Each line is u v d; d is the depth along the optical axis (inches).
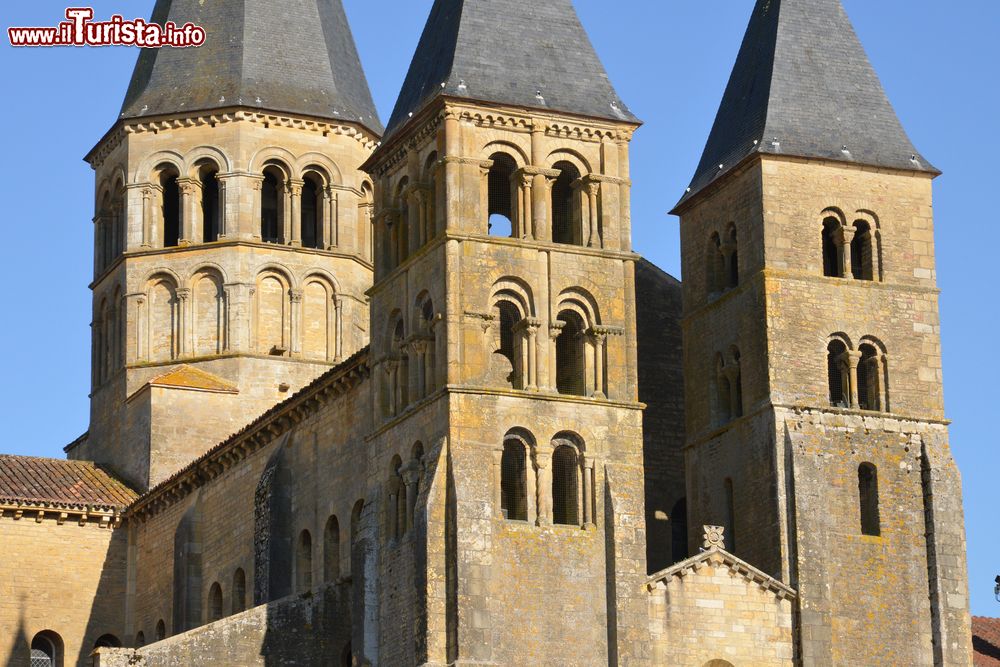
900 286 3656.5
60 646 4419.3
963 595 3533.5
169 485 4291.3
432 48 3590.1
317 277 4692.4
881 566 3511.3
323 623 3550.7
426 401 3348.9
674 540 3885.3
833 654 3435.0
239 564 4005.9
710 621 3371.1
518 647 3230.8
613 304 3430.1
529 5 3572.8
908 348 3636.8
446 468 3267.7
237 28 4817.9
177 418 4534.9
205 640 3479.3
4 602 4379.9
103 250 4889.3
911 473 3577.8
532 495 3307.1
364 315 4741.6
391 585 3383.4
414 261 3452.3
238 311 4621.1
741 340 3651.6
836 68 3774.6
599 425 3368.6
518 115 3437.5
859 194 3673.7
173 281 4677.7
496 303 3378.4
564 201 3528.5
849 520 3516.2
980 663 4224.9
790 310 3595.0
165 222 4776.1
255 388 4591.5
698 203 3823.8
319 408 3814.0
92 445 4859.7
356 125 4771.2
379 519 3449.8
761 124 3686.0
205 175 4741.6
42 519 4453.7
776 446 3518.7
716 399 3720.5
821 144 3671.3
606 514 3334.2
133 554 4505.4
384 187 3612.2
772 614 3420.3
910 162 3703.3
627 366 3412.9
